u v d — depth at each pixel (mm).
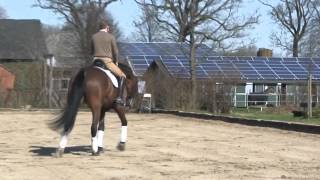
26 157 14133
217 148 16562
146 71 44562
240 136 20531
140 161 13555
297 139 19438
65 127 14109
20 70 46500
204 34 44062
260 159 14195
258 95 45281
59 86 43375
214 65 46469
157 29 54656
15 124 25859
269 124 24531
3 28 63312
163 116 33125
